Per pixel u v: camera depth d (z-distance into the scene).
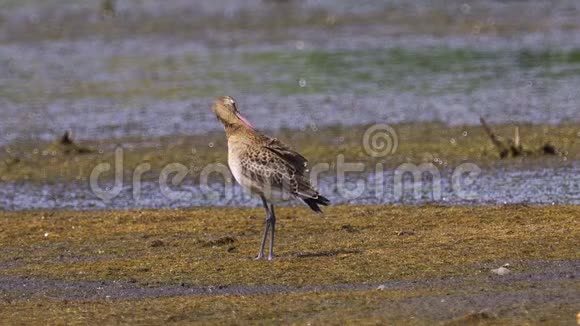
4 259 13.77
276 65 29.55
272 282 12.21
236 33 34.28
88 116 24.17
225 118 13.58
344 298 11.44
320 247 13.71
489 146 20.11
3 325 10.98
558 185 17.42
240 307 11.27
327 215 15.69
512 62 29.05
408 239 13.91
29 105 25.44
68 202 17.55
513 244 13.36
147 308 11.39
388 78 27.56
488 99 24.78
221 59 30.50
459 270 12.36
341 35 33.72
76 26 35.25
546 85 26.06
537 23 34.50
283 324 10.70
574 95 24.84
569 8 36.56
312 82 27.22
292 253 13.48
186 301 11.55
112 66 29.88
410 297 11.39
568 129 21.56
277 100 25.34
